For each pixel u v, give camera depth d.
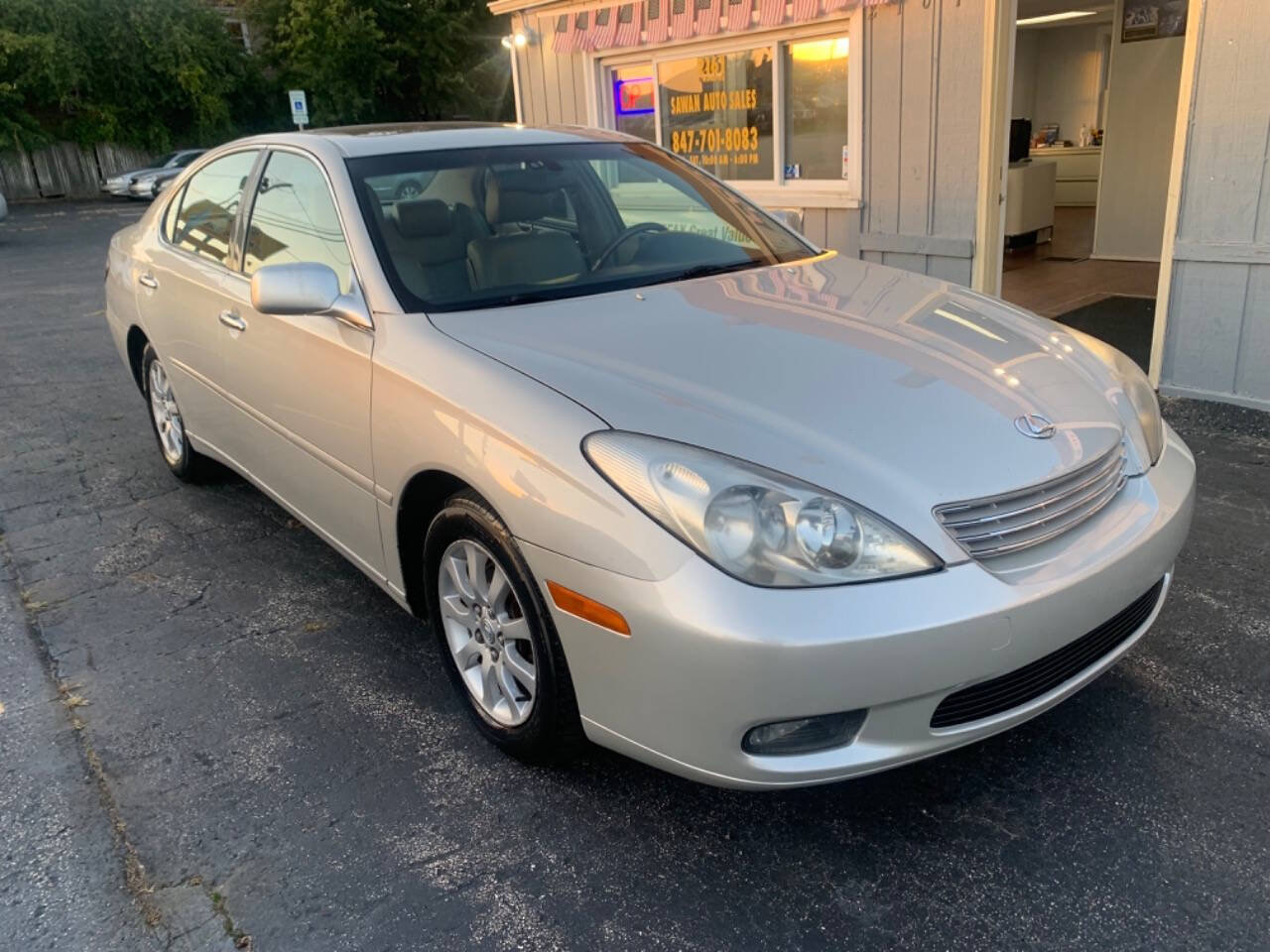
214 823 2.40
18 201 27.09
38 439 5.52
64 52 26.88
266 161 3.58
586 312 2.75
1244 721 2.63
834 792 2.45
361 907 2.12
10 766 2.63
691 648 1.91
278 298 2.70
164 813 2.44
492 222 3.13
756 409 2.19
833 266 3.38
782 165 7.35
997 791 2.43
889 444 2.11
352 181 3.05
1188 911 2.03
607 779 2.52
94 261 13.88
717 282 3.07
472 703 2.66
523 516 2.17
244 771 2.59
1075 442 2.28
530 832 2.34
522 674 2.43
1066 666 2.25
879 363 2.43
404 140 3.33
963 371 2.44
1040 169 9.73
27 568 3.86
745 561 1.91
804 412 2.19
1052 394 2.45
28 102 27.88
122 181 26.16
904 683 1.93
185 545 4.04
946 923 2.03
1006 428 2.22
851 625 1.88
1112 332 6.43
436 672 3.04
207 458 4.52
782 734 1.98
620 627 2.00
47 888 2.20
